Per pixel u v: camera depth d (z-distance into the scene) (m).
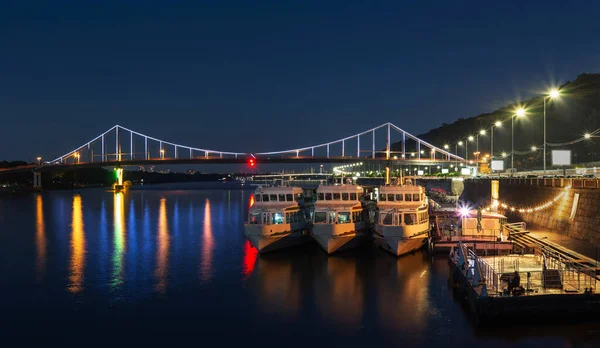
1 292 39.03
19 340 29.55
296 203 53.56
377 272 42.88
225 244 61.25
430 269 43.38
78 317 33.22
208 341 29.20
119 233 73.38
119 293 38.56
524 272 32.50
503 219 48.75
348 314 33.06
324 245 49.72
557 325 28.84
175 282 41.56
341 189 52.59
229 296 37.34
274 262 47.75
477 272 31.88
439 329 30.11
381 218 49.31
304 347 28.31
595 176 72.69
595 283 30.69
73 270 46.50
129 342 29.17
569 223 48.47
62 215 106.88
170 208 127.44
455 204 82.19
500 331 28.88
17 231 76.81
